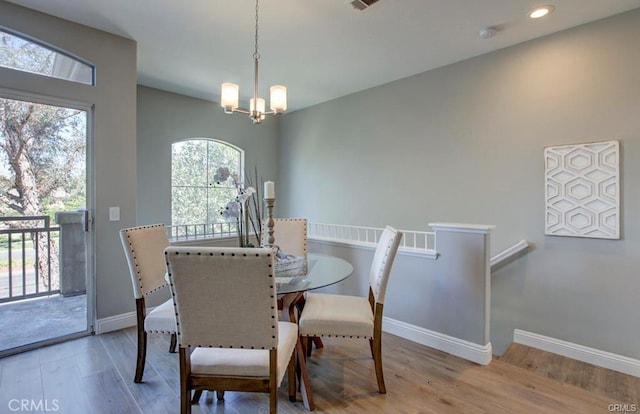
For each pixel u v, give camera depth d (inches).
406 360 91.6
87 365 86.3
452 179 133.3
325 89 165.2
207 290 52.1
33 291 96.7
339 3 90.3
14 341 93.7
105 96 106.7
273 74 144.4
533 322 111.4
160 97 166.7
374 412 69.0
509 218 117.2
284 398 74.2
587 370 96.3
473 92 126.2
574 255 103.3
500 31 105.6
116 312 110.0
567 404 71.9
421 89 142.9
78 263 103.7
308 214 200.7
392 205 155.6
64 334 101.1
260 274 50.9
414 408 70.4
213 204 192.7
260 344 54.0
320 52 121.6
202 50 119.7
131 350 95.0
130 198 112.5
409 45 115.6
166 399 72.2
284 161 216.5
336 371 85.7
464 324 93.0
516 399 73.6
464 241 92.7
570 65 103.3
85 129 104.4
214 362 56.3
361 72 141.6
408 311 105.7
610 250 96.7
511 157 116.5
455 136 131.9
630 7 91.3
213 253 50.5
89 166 104.7
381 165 159.8
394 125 153.7
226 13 95.2
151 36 109.1
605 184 96.9
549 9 92.7
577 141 101.9
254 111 92.2
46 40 95.4
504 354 106.1
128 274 112.4
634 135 92.4
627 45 93.4
